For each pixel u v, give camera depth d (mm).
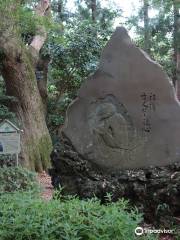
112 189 5027
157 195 4953
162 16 17625
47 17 9055
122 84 5309
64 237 2914
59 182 5340
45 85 13570
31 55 10930
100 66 5410
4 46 9922
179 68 17141
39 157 10656
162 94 5199
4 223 3012
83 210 3240
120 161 5297
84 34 13602
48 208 3199
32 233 2951
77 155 5402
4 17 8297
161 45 18688
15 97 10562
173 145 5176
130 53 5289
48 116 13602
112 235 3049
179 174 5020
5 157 8539
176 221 4910
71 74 13984
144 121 5246
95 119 5391
